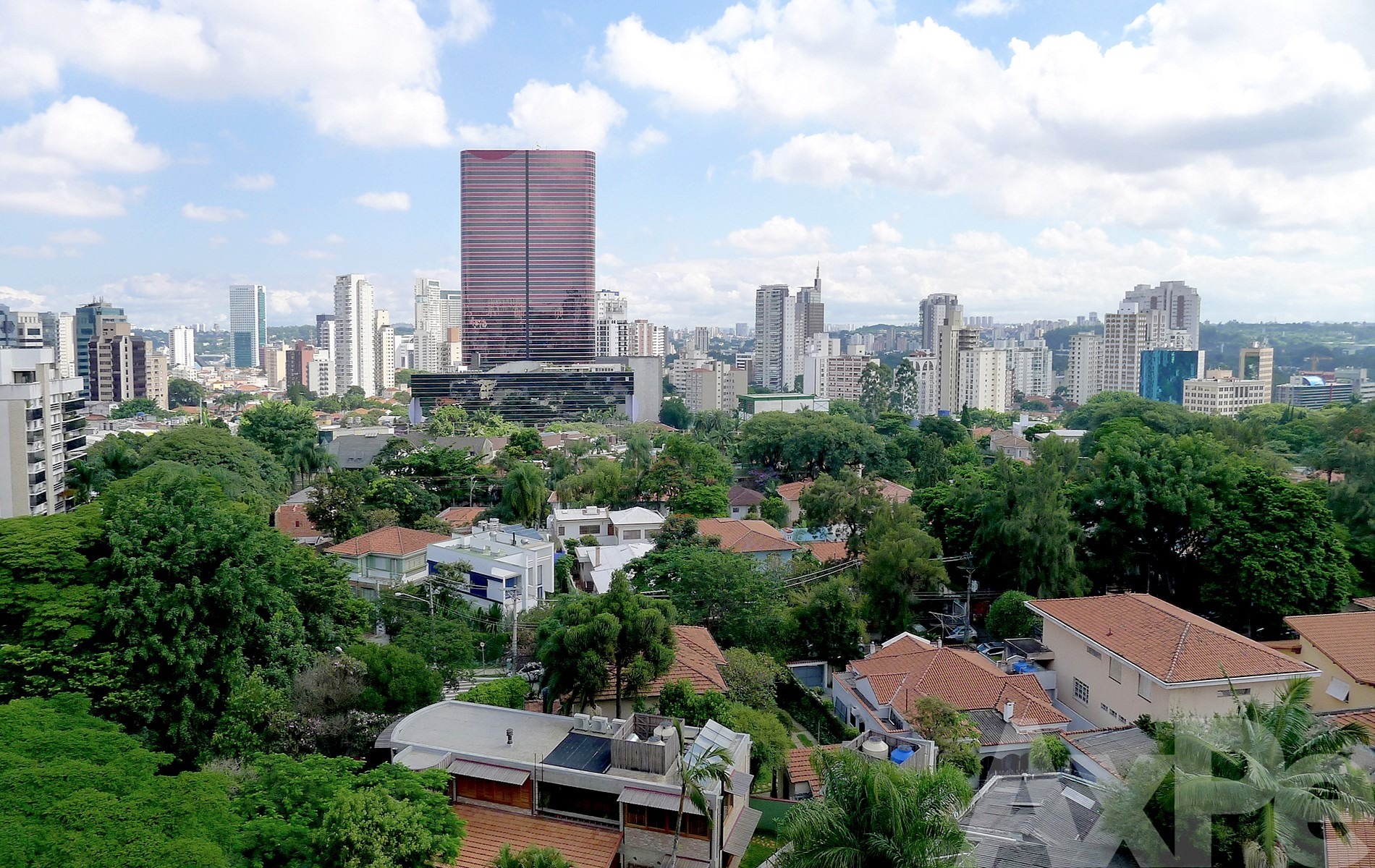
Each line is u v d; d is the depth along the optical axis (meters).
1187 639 39.84
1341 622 42.38
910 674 42.06
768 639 52.19
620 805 28.67
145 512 36.41
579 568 77.25
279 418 131.00
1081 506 61.84
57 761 23.77
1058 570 56.34
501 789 30.36
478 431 160.38
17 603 33.09
